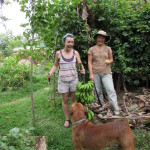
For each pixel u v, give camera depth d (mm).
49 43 5016
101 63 4438
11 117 5098
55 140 3848
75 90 4254
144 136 3723
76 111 3326
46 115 5023
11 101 6684
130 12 5516
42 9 4418
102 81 4543
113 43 5652
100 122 4297
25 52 4348
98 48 4418
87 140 3039
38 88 7828
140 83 6238
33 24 4387
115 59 5676
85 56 5426
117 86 5918
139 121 3990
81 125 3160
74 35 5098
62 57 4004
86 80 5633
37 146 3363
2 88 8016
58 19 4789
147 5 5320
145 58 5594
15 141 2758
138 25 5266
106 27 5574
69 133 4105
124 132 2926
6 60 8445
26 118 4973
